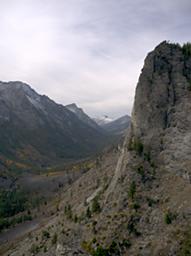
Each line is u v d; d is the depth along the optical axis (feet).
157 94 372.99
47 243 364.79
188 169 306.55
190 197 280.92
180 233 258.37
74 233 322.34
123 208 304.71
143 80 389.80
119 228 288.71
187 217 266.98
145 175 324.39
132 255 264.31
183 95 361.71
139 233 279.28
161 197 299.79
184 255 241.35
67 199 572.51
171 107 360.28
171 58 392.68
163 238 262.88
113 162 478.18
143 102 377.30
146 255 259.19
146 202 301.22
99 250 277.44
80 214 360.89
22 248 433.89
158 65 390.01
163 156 333.42
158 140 346.95
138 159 339.77
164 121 356.59
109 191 346.13
